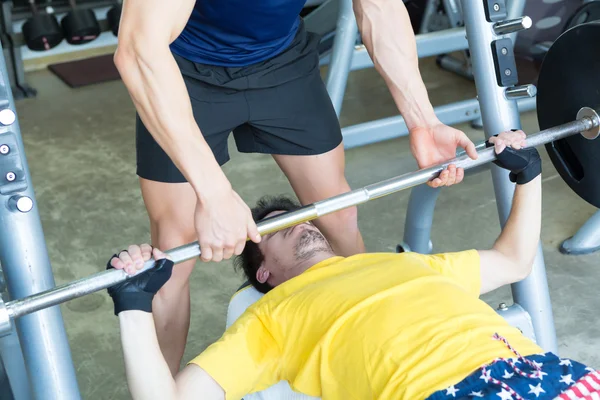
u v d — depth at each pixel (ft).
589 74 5.73
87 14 14.87
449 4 12.60
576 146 6.04
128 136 12.85
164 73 4.02
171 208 5.77
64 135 13.07
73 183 11.25
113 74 15.70
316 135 6.18
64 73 15.85
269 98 5.89
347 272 5.30
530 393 4.07
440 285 4.92
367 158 11.34
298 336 4.97
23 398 5.65
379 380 4.42
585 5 10.59
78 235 9.75
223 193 4.23
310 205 4.76
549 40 12.33
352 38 9.37
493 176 6.27
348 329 4.71
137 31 3.96
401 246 8.24
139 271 4.27
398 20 5.41
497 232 9.07
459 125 12.12
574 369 4.23
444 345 4.38
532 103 11.43
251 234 4.39
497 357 4.29
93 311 8.14
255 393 5.25
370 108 13.37
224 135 5.92
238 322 5.15
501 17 6.09
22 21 15.83
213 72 5.64
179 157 4.20
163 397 4.34
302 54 6.03
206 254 4.36
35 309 4.04
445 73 14.60
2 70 4.43
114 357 7.37
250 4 5.23
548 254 8.54
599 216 8.60
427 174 5.13
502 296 7.85
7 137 4.47
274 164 11.41
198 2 5.30
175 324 6.12
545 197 9.80
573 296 7.78
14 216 4.70
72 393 4.87
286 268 5.90
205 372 4.71
